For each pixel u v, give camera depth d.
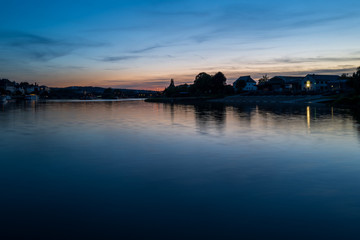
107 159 14.80
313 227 7.04
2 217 7.74
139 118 40.69
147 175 11.78
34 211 8.15
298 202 8.69
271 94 122.62
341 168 12.69
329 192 9.55
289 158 14.71
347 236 6.59
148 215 7.82
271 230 6.91
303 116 39.75
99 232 6.87
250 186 10.25
